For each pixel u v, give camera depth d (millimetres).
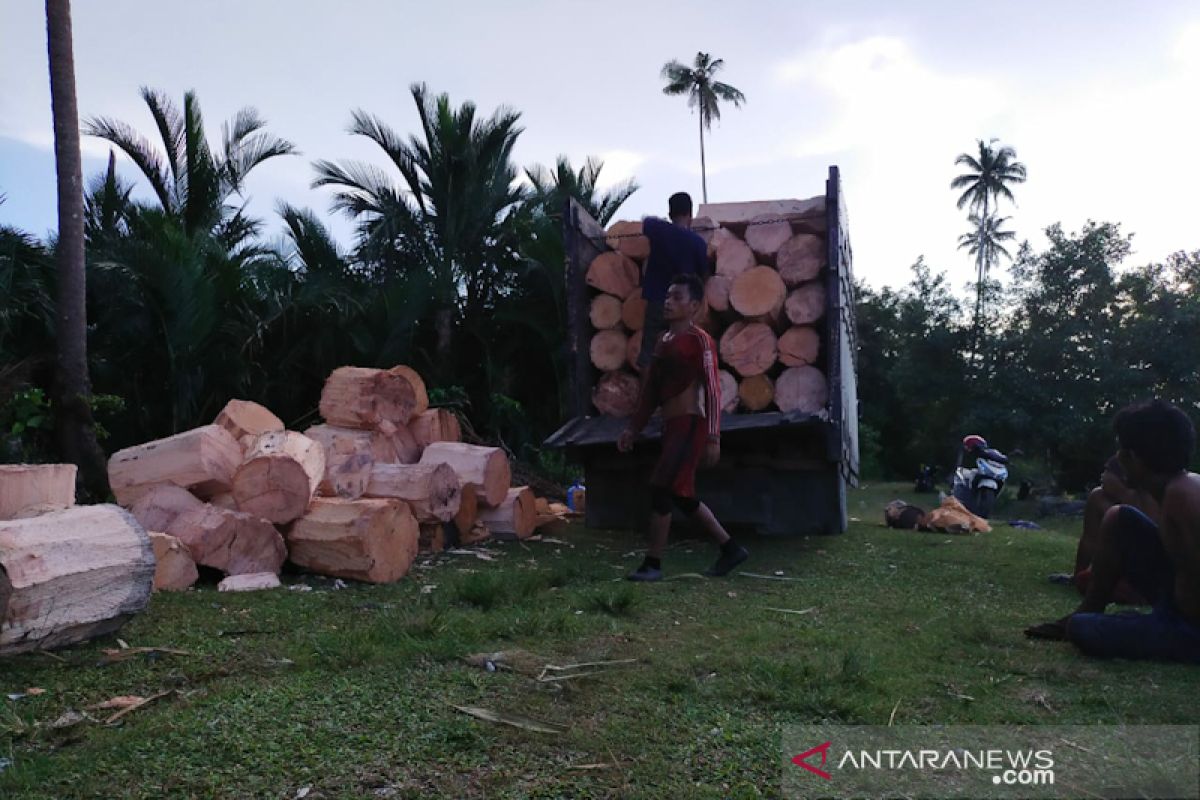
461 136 16656
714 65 44469
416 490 5594
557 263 15617
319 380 14070
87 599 3102
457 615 3627
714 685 2666
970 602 4227
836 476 6543
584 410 7109
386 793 1896
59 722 2342
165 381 11820
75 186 8898
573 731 2262
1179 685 2668
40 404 9000
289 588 4406
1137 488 3066
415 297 14273
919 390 39094
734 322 6812
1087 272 33688
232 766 2029
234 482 4844
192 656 3008
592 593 4207
